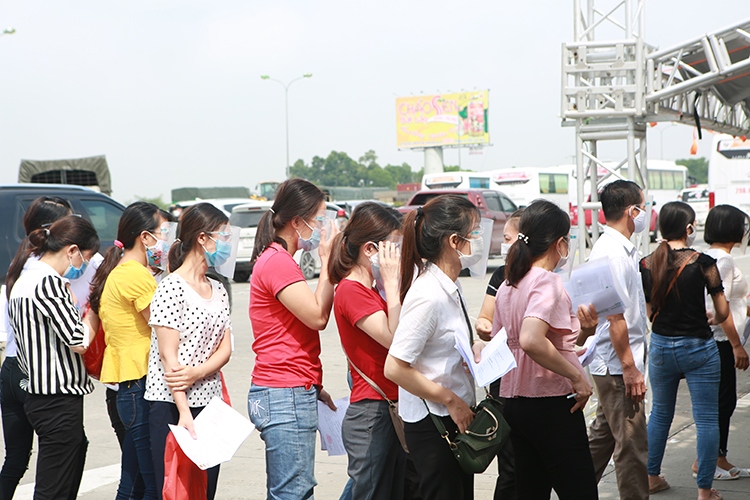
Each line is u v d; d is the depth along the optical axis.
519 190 35.84
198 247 3.73
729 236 5.16
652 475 4.85
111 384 4.11
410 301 3.00
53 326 3.90
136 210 4.09
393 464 3.53
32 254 4.27
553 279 3.31
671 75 7.11
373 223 3.39
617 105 6.88
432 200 3.15
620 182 4.28
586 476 3.32
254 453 6.11
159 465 3.75
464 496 3.14
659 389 4.72
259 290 3.62
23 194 9.74
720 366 4.86
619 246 4.23
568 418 3.32
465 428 3.05
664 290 4.53
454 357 3.08
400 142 74.69
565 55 6.98
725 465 5.21
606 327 4.20
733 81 8.52
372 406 3.48
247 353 10.29
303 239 3.69
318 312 3.52
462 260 3.09
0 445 6.12
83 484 5.43
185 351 3.67
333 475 5.51
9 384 4.22
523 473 3.50
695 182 47.91
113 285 3.96
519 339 3.30
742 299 5.19
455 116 72.44
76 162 18.12
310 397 3.60
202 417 3.60
